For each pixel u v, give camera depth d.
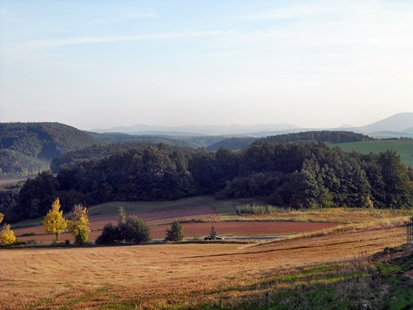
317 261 21.09
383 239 26.73
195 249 40.62
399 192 78.38
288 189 75.81
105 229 53.06
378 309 12.27
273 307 14.19
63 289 22.02
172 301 16.75
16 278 27.55
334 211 68.38
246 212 70.69
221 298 16.03
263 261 25.47
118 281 23.25
